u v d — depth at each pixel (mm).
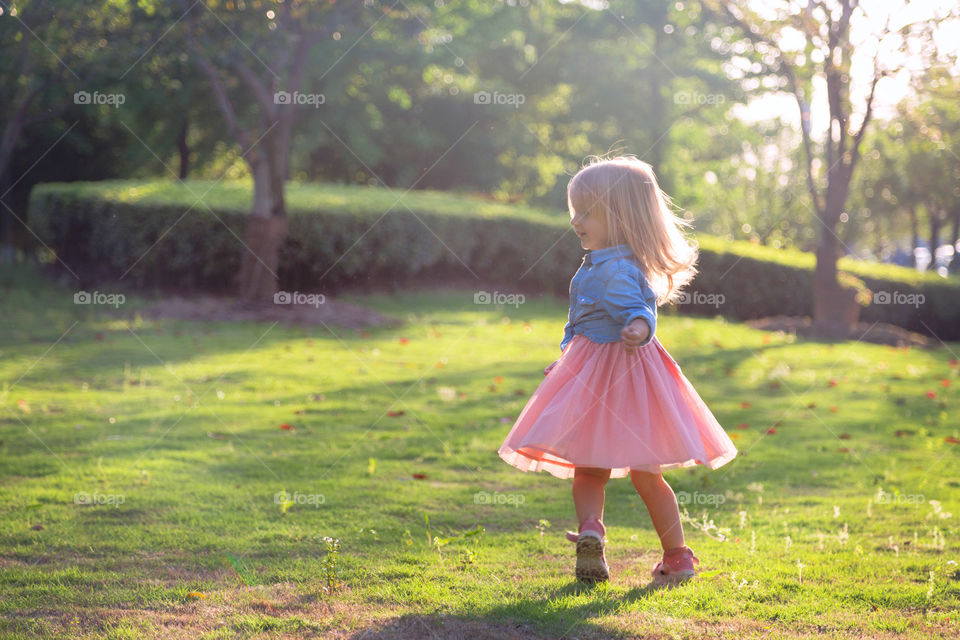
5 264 14305
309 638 2053
